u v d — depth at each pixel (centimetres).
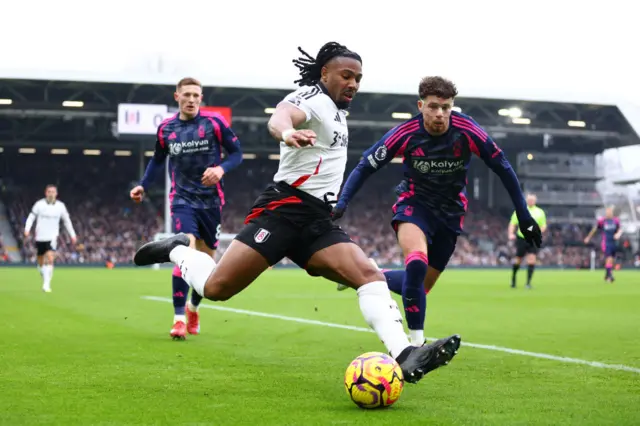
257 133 5128
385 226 5634
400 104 4916
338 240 525
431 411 448
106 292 1730
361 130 5331
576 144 5650
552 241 5675
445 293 1872
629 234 6162
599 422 421
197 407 456
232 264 527
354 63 515
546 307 1394
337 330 931
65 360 651
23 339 809
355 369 454
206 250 877
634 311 1299
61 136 5078
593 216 5759
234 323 1018
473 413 443
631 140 5350
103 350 720
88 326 959
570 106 4859
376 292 513
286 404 467
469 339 859
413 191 706
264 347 758
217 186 856
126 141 5153
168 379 559
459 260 5341
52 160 5525
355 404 466
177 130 846
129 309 1246
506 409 456
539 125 5009
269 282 2369
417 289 689
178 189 852
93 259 5012
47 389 514
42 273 1783
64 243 5038
